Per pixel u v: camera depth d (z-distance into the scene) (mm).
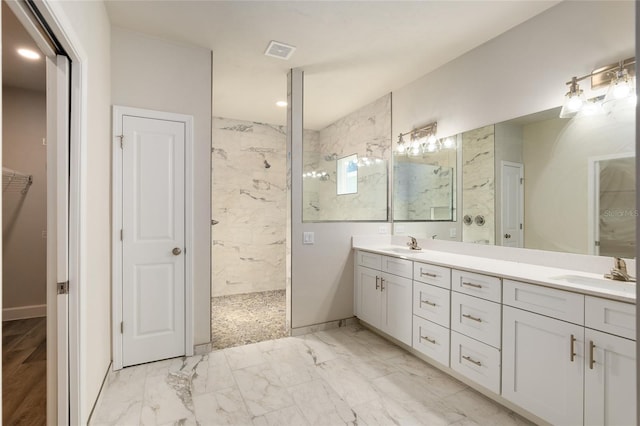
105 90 2264
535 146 2309
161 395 2129
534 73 2326
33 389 2156
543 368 1757
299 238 3195
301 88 3186
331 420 1897
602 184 1961
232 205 4719
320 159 3365
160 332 2592
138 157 2521
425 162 3254
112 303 2420
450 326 2305
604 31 1963
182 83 2689
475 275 2127
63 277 1616
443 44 2719
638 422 676
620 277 1780
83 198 1685
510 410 1984
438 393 2160
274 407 2012
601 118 1967
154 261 2568
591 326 1566
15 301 3408
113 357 2420
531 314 1814
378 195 3682
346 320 3424
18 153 3418
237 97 3883
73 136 1656
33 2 1211
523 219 2369
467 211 2809
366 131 4121
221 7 2246
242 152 4789
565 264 2123
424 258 2600
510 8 2242
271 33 2566
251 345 2914
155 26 2467
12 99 3387
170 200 2625
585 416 1585
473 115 2777
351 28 2498
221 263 4645
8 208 3389
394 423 1871
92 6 1885
